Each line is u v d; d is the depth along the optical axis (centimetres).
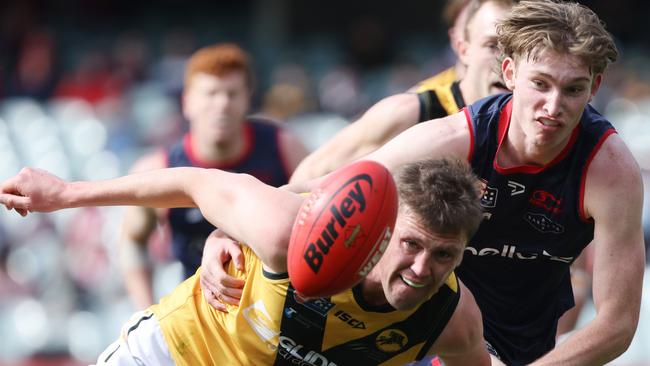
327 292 1002
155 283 2912
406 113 1574
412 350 1210
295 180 1658
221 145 2081
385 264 1068
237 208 1169
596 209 1237
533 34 1151
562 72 1140
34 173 1234
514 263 1366
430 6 5750
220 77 2050
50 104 4400
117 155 3778
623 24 5147
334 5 5872
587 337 1238
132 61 4653
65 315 3028
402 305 1080
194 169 1229
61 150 3872
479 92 1557
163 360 1307
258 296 1202
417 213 1031
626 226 1227
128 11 5566
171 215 2008
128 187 1224
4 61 4753
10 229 3338
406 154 1241
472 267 1392
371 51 4962
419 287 1060
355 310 1159
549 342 1526
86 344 2956
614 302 1235
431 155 1230
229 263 1259
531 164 1238
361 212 974
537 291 1426
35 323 3012
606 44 1155
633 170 1233
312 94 4447
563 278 1470
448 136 1247
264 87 4722
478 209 1053
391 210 988
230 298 1229
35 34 4916
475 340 1217
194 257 2044
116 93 4406
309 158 1662
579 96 1155
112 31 5397
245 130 2119
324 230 981
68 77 4628
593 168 1230
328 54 5166
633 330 1246
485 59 1529
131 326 1347
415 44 5359
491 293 1423
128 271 2080
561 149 1228
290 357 1228
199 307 1291
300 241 1000
